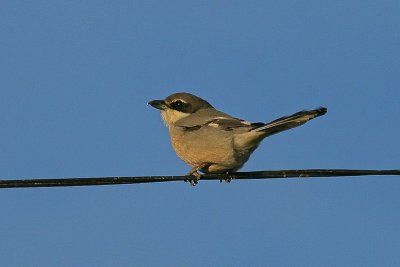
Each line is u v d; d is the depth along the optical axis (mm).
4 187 9930
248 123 12781
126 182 10461
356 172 11227
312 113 11445
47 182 10039
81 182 10227
